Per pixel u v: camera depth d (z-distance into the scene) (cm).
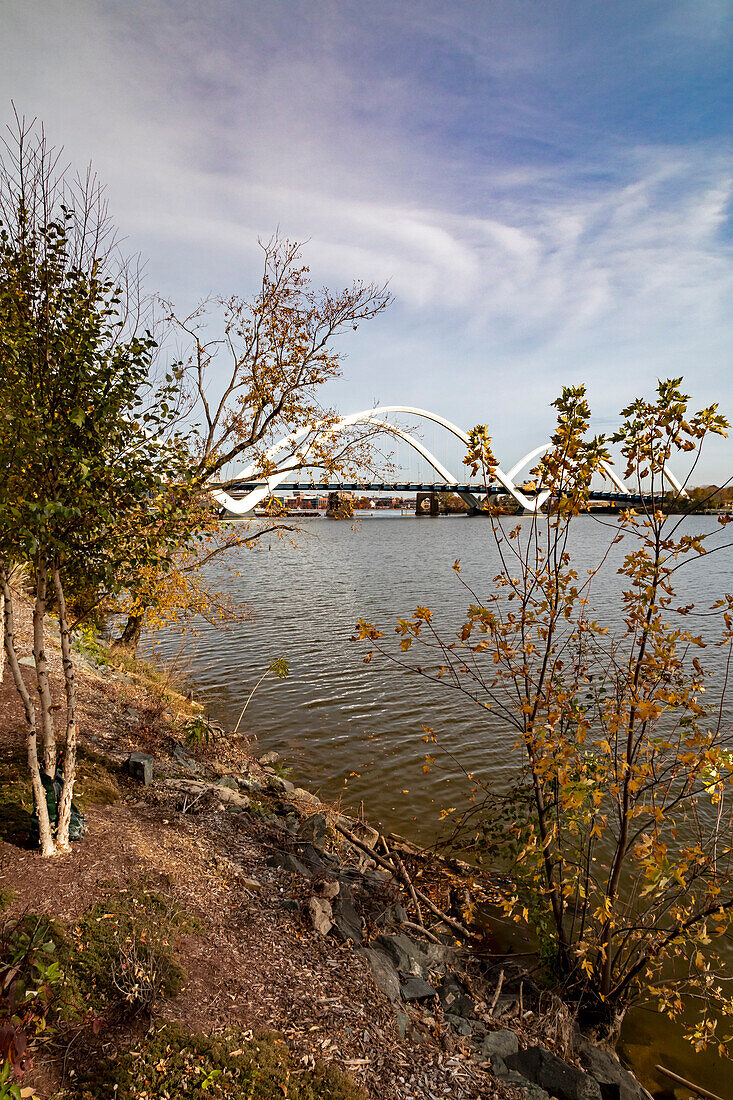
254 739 1416
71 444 517
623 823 610
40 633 571
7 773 714
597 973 666
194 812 807
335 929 628
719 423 533
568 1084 502
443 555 6644
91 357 510
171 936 526
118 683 1336
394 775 1251
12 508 458
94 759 834
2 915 483
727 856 713
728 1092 596
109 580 548
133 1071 397
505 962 741
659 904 663
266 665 2100
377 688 1841
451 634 2538
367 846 930
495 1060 523
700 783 868
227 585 4066
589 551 6425
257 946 563
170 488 583
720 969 735
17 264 513
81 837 629
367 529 13262
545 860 666
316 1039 473
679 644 2261
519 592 642
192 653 2236
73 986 443
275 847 782
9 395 480
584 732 575
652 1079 607
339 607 3228
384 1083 454
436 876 869
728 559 6072
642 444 575
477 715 1598
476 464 631
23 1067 341
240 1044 442
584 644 701
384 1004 541
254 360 1310
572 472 598
